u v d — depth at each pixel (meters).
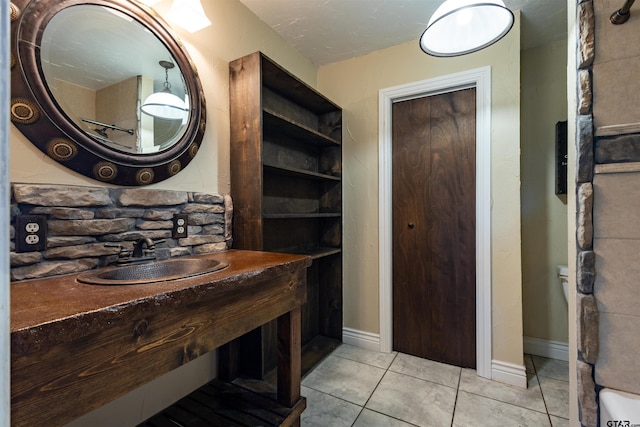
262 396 1.37
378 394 1.65
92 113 1.06
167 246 1.30
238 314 0.96
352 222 2.33
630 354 0.89
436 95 2.06
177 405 1.32
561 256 2.06
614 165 0.91
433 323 2.06
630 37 0.89
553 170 2.08
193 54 1.46
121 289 0.76
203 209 1.46
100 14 1.10
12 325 0.52
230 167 1.63
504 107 1.79
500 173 1.80
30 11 0.92
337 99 2.39
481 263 1.85
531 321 2.15
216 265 1.10
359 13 1.79
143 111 1.22
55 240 0.97
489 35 1.22
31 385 0.53
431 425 1.41
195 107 1.42
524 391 1.68
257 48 1.84
